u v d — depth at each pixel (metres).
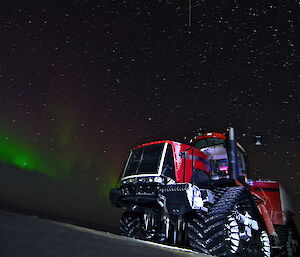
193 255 3.09
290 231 7.87
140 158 6.01
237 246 4.96
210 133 6.82
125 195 5.81
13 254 1.71
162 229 5.98
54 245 2.06
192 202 4.85
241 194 5.45
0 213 2.87
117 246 2.46
